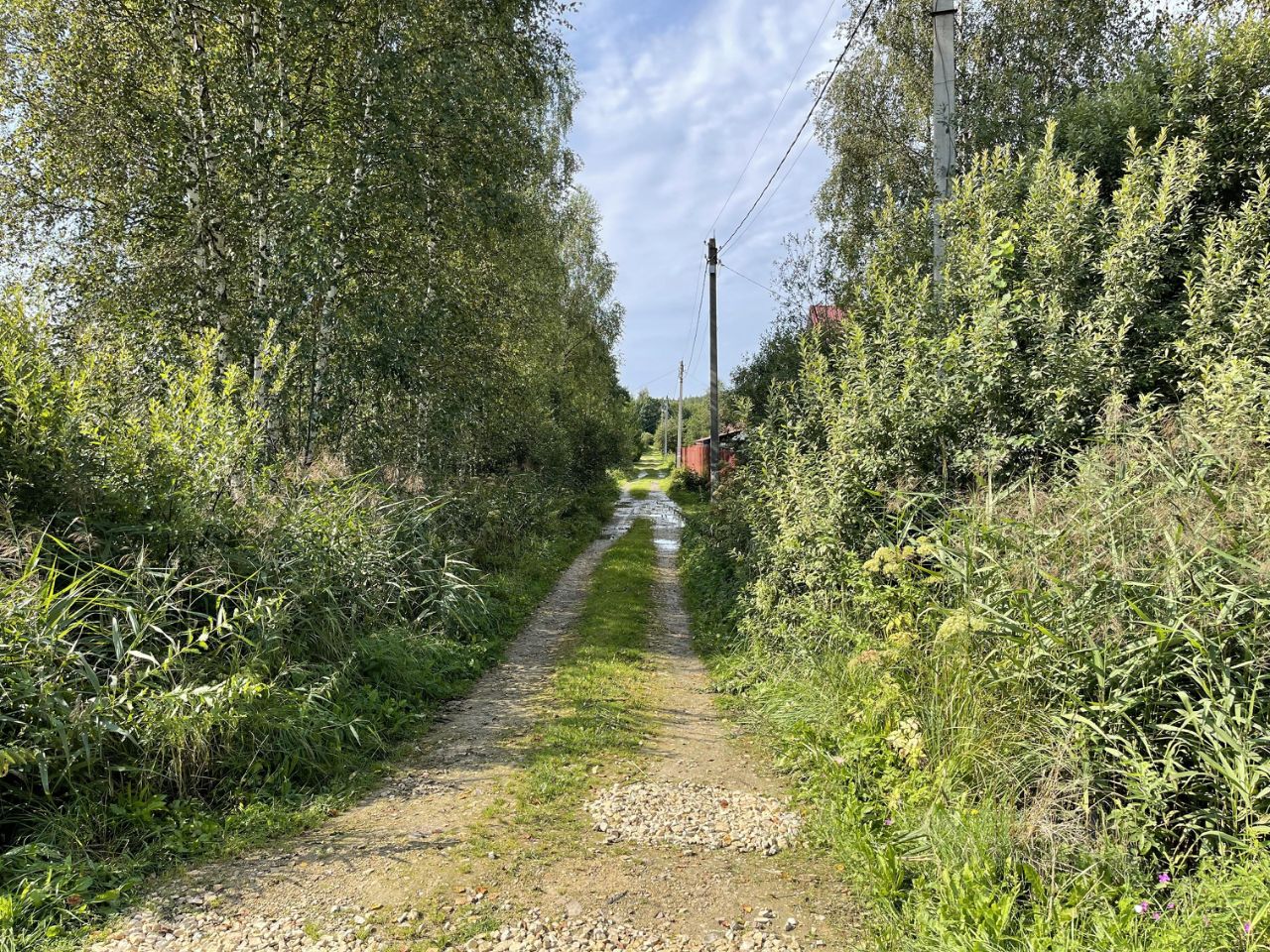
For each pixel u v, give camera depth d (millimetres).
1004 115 10852
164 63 9281
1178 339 5188
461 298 11578
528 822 3916
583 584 12523
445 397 11438
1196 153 5910
